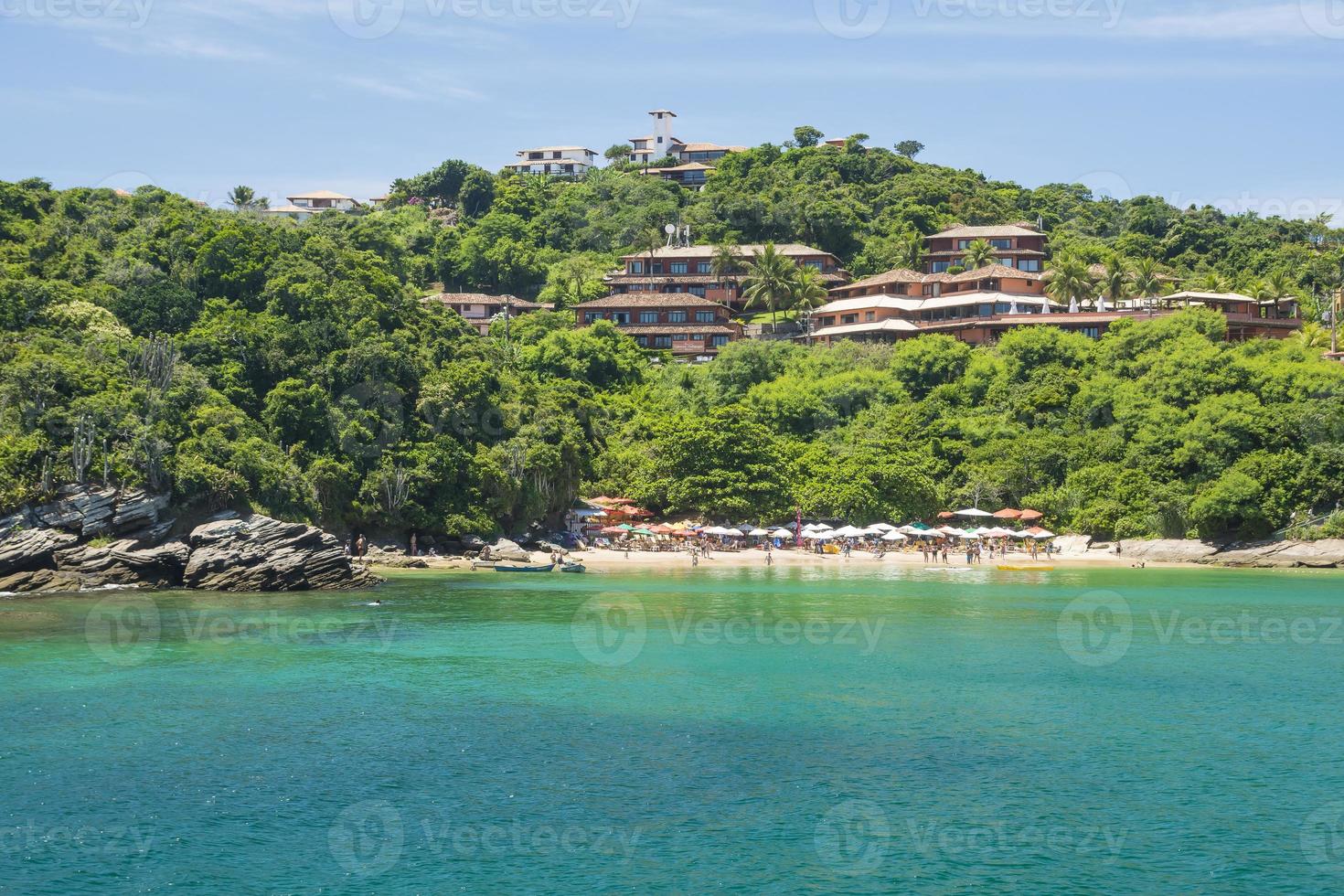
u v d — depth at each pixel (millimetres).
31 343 89625
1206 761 39688
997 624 70688
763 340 171000
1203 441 120000
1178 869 30484
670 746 41094
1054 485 131875
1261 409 119812
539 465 112062
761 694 49531
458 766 38500
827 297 196750
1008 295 176125
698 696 49062
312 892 28531
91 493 80500
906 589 90688
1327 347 155500
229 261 113500
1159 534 120750
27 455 79188
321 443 100250
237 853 30906
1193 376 127750
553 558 103750
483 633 65125
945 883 29469
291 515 91000
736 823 33438
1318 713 46531
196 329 103188
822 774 37906
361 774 37531
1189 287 187875
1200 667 56312
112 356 92125
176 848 31266
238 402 98125
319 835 32219
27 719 43844
